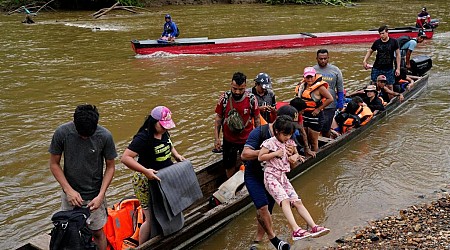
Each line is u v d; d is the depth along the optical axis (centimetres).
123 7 3195
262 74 698
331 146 807
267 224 518
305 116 743
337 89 811
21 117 1046
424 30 1994
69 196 441
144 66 1551
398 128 959
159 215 507
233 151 673
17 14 3086
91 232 442
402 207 645
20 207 666
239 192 634
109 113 1066
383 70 1047
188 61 1628
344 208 650
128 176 752
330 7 3356
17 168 787
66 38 2117
